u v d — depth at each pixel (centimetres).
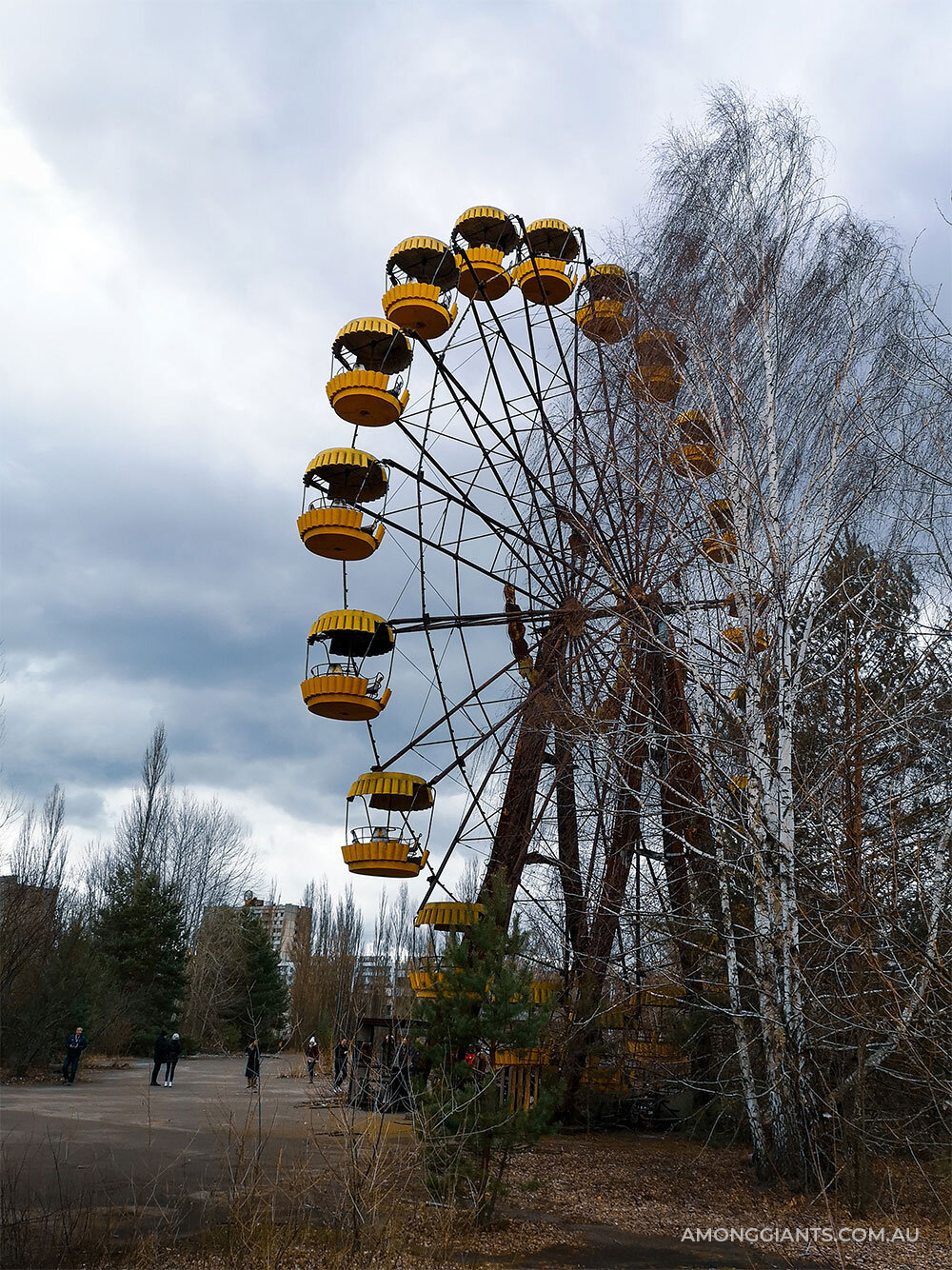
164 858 5866
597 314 2031
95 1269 830
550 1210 1181
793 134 1719
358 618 2073
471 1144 1088
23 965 3022
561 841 2019
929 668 1370
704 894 1588
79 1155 1365
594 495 1969
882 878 1229
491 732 1998
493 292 2402
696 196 1706
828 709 1504
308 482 2208
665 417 1639
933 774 1316
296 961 5972
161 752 5981
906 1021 1164
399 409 2141
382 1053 1577
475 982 1110
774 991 1298
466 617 2166
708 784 1478
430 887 1958
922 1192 1295
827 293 1627
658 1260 980
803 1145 1283
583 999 1739
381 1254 920
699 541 1596
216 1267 855
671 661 1698
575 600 2134
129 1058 4159
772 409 1511
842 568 1526
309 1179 1120
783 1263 977
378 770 2091
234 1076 3228
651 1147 1697
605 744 1573
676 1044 1734
